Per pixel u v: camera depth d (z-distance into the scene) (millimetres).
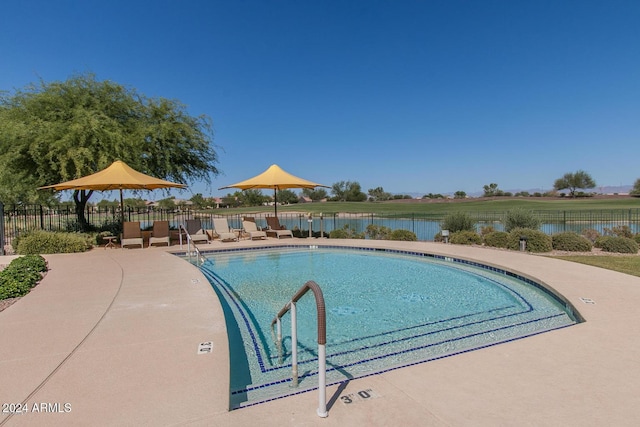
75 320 4113
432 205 54875
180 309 4520
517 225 12820
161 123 13945
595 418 2279
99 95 13711
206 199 49938
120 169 10492
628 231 12789
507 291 6605
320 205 58500
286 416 2277
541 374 2891
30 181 13102
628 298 5035
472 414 2318
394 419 2254
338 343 4258
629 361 3117
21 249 9516
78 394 2508
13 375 2791
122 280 6195
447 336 4445
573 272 6816
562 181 70312
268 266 9180
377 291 6707
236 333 4664
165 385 2635
